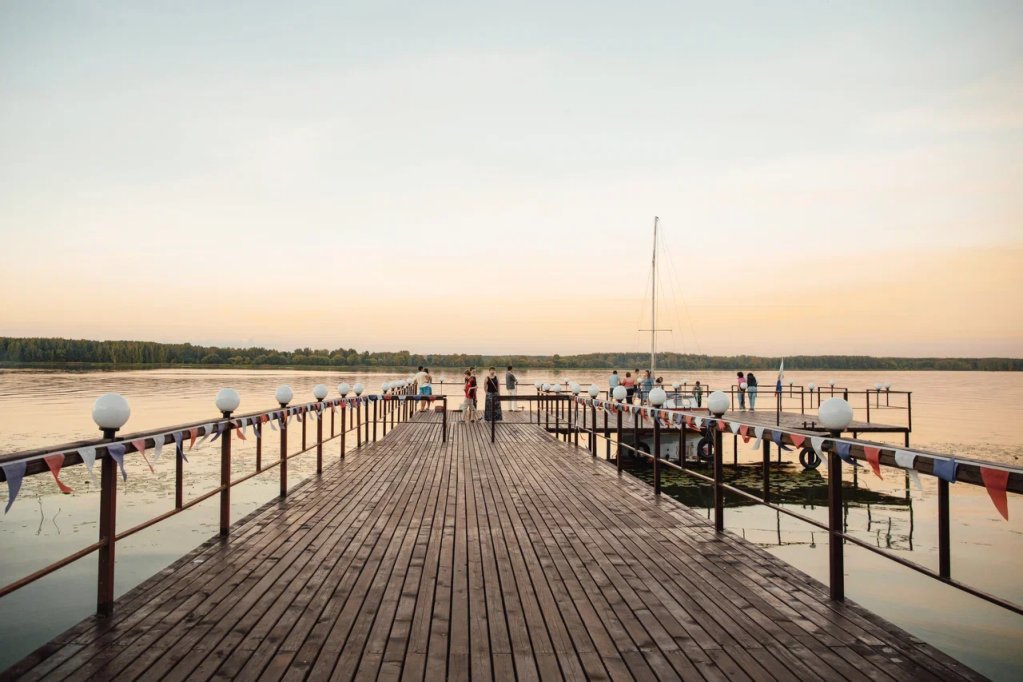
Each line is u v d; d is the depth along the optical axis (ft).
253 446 60.03
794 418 63.67
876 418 108.27
